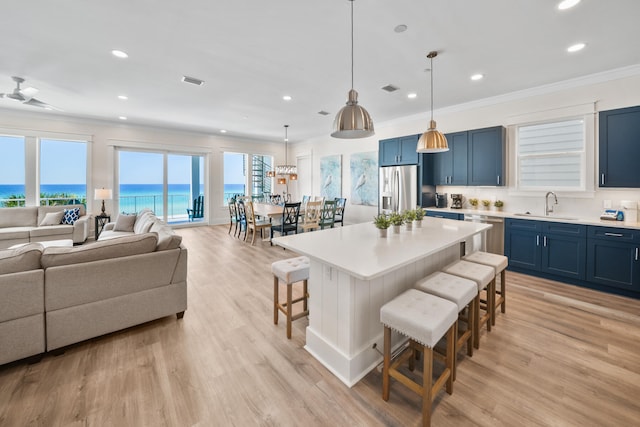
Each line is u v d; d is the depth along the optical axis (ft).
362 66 10.60
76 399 5.18
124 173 22.26
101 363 6.24
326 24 7.91
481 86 12.59
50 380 5.68
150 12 7.39
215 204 25.95
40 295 6.15
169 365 6.21
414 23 7.82
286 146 29.40
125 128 20.97
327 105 15.85
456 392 5.43
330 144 25.09
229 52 9.58
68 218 17.30
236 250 16.74
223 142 25.93
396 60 10.06
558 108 12.22
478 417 4.83
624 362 6.28
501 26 7.95
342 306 5.81
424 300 5.48
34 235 15.48
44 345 6.23
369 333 6.15
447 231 8.74
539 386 5.57
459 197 15.57
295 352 6.76
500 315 8.56
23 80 12.14
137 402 5.15
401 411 5.01
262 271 12.84
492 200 14.64
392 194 17.52
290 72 11.16
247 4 7.04
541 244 11.68
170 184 23.86
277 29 8.16
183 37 8.64
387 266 5.12
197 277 12.01
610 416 4.83
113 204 20.74
